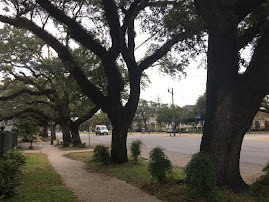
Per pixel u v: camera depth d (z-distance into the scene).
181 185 6.05
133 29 10.77
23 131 20.05
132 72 10.42
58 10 8.87
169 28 8.29
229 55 5.58
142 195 5.57
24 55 17.14
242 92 5.46
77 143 21.34
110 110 10.24
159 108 73.00
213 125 5.75
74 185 6.69
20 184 6.69
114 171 8.52
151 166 6.41
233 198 4.84
